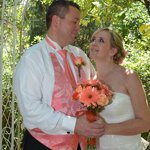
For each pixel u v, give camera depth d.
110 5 5.59
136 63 7.71
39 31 13.08
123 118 3.52
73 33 3.57
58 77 3.46
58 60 3.54
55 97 3.41
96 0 5.59
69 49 3.80
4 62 5.01
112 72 3.62
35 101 3.31
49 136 3.40
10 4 4.68
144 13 8.41
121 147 3.54
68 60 3.66
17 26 4.92
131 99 3.52
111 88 3.55
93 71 3.98
